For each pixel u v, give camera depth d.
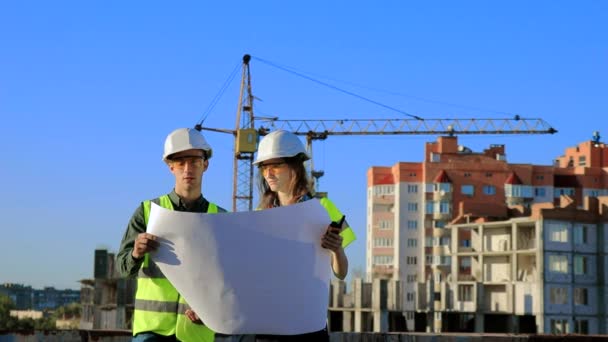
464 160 126.94
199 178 6.32
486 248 83.25
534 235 79.06
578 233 77.88
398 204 125.69
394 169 127.75
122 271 5.84
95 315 89.94
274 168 6.07
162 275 6.12
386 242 127.12
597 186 126.88
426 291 79.25
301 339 5.66
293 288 5.62
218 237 5.57
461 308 80.81
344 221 5.93
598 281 77.31
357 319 76.56
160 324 6.05
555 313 75.62
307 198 6.02
